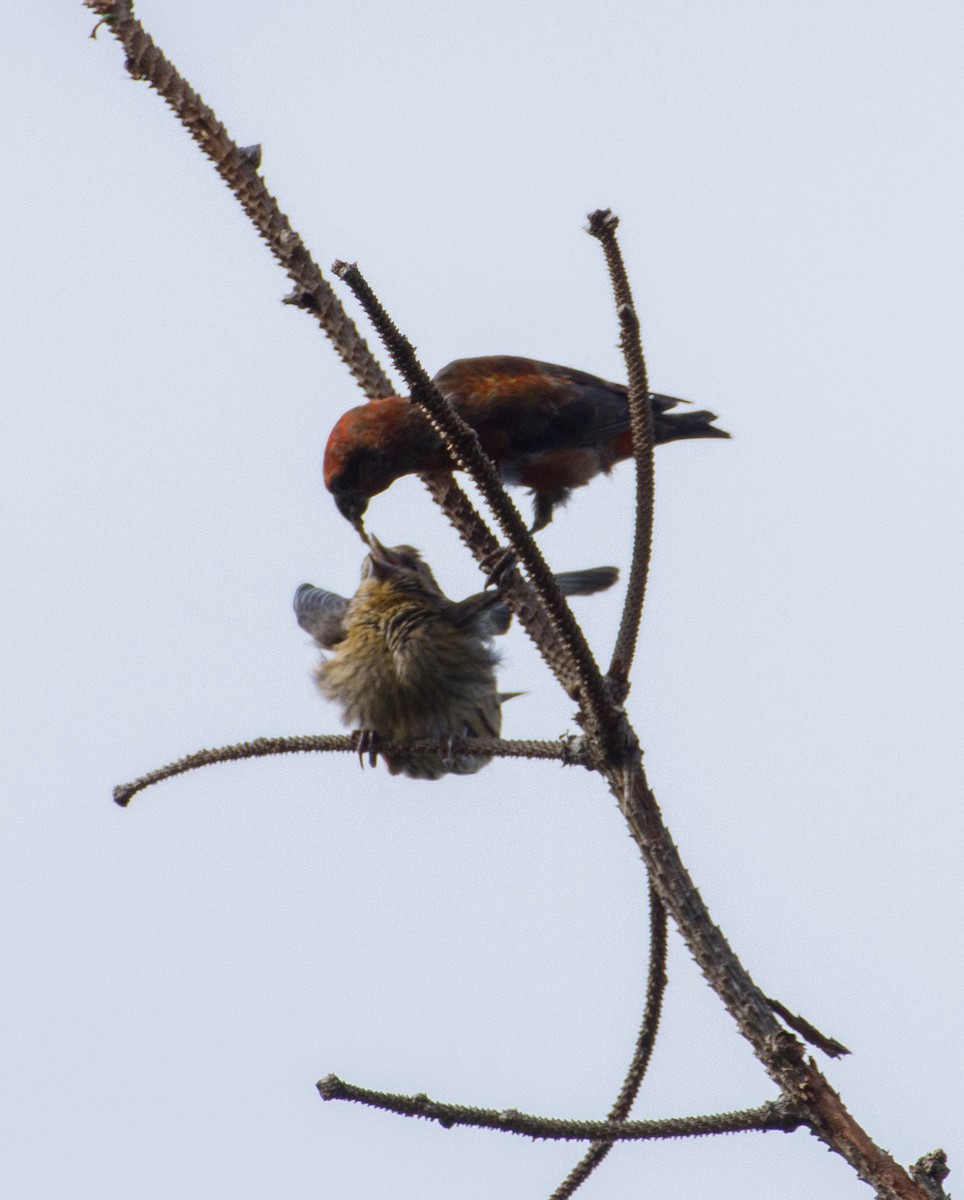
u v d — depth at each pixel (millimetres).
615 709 8195
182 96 9969
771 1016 7680
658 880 8008
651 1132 7387
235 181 10203
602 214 9055
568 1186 8922
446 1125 7379
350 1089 7266
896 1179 7141
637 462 8836
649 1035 8898
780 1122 7387
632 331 8945
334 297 10469
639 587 8594
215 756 9453
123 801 9477
